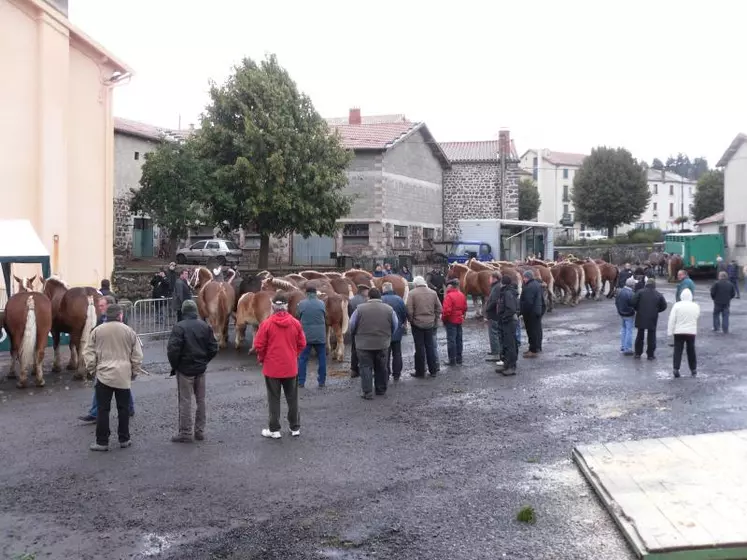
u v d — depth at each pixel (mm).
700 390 11797
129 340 8625
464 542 5871
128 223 35156
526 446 8633
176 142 31438
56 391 11883
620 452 7895
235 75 31484
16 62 17656
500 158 46188
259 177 30266
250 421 9867
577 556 5590
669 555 5359
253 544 5863
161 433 9242
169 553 5707
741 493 6480
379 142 38062
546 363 14523
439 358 15297
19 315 12094
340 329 14797
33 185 18156
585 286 30531
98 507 6684
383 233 37969
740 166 42719
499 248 35156
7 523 6324
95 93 20984
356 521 6324
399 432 9281
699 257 41781
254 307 15320
